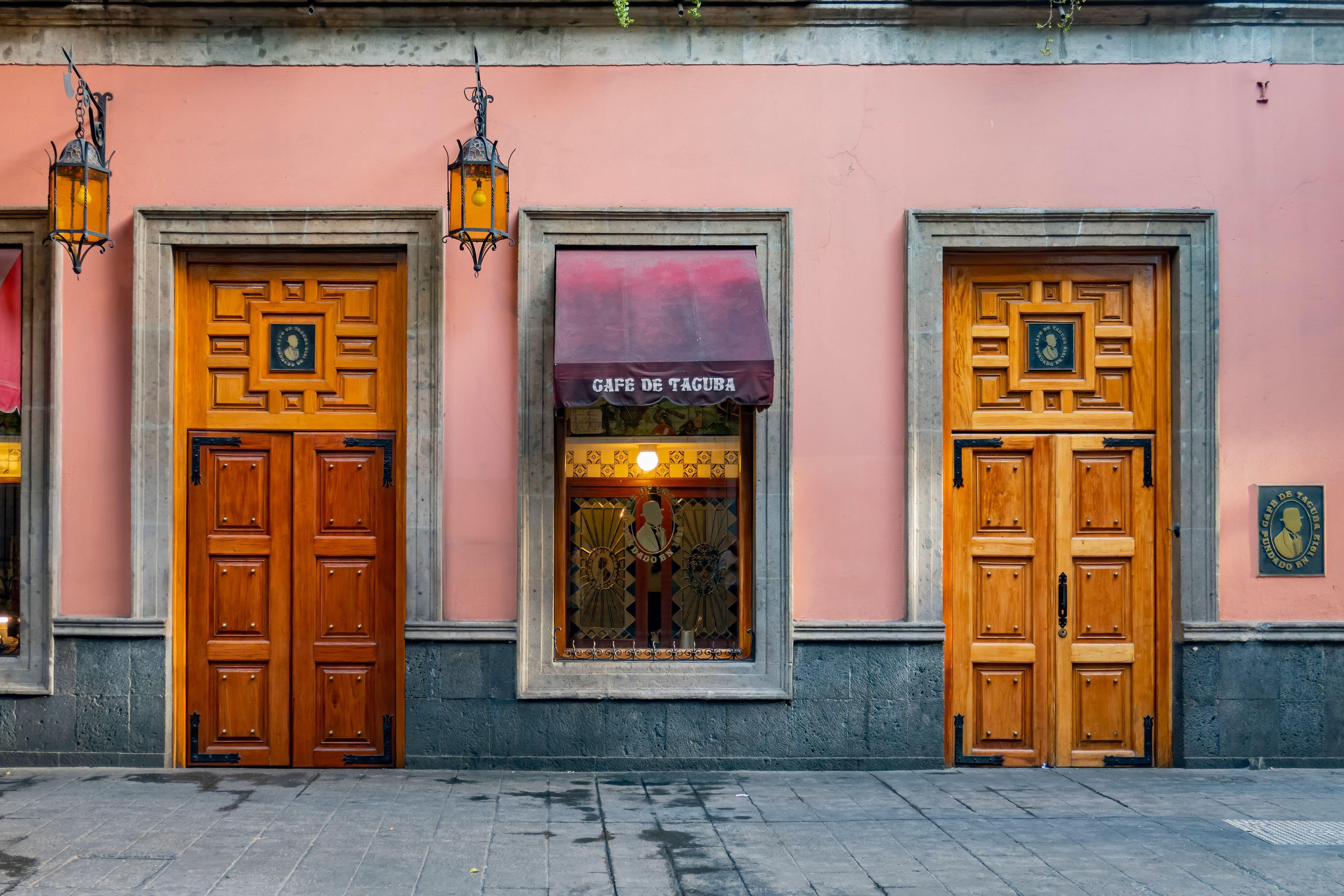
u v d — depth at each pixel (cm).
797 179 734
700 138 734
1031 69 738
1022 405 748
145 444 715
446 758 716
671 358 659
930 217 730
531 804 627
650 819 597
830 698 723
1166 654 743
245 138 726
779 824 588
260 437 732
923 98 736
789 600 720
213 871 502
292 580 729
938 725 726
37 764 711
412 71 730
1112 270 744
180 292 729
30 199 722
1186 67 738
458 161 667
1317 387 737
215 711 727
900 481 729
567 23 731
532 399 724
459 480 721
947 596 745
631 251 733
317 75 729
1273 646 732
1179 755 736
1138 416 746
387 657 729
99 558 717
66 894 470
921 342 731
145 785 666
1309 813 615
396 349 733
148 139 724
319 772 709
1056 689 742
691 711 721
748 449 741
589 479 743
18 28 721
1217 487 730
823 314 731
